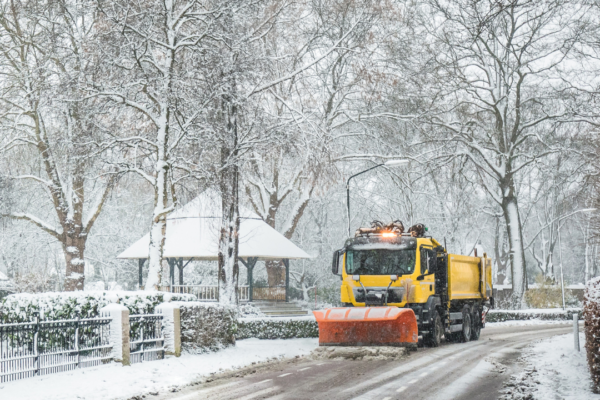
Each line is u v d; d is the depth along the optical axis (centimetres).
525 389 1317
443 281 2400
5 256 4744
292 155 2828
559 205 6662
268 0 2588
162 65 2447
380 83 3916
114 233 5247
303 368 1705
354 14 3847
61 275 5241
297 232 6003
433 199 5756
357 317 1931
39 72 3262
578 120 4566
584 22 4084
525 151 5272
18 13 3319
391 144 4669
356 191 5578
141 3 2392
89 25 3434
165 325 1877
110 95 2389
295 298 5825
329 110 4562
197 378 1535
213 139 2453
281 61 3281
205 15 2478
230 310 2195
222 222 2736
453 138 4853
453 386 1360
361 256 2280
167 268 5416
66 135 2702
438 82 4506
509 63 4912
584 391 1231
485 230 8200
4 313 1870
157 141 2466
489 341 2692
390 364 1761
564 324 4300
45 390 1274
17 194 3900
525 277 5156
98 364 1622
